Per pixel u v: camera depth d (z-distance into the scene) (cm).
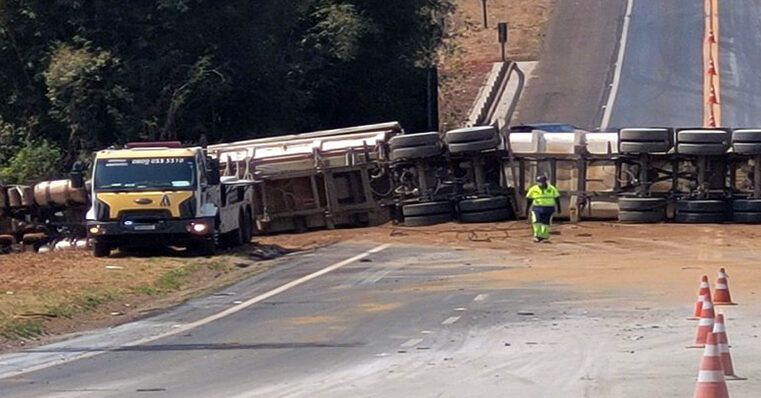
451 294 3809
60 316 3534
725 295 3391
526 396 2111
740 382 2205
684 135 6031
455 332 2991
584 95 11044
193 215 5209
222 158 6519
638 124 9962
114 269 4703
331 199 6488
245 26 8738
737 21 12850
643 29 12825
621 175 6203
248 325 3266
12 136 8788
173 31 8469
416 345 2798
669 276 4147
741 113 10094
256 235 6506
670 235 5691
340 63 9556
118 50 8350
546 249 5288
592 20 13425
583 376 2311
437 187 6384
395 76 10038
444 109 11244
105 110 8362
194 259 5109
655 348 2652
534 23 13650
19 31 8500
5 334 3145
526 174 6338
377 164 6456
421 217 6316
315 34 9188
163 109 8356
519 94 11325
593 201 6238
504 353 2636
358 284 4200
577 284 3988
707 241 5447
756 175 6009
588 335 2870
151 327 3303
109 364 2670
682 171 6162
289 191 6512
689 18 13038
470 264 4784
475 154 6331
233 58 8775
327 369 2495
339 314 3425
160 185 5219
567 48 12606
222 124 9050
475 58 12650
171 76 8381
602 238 5647
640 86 11075
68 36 8544
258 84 8956
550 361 2509
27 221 5856
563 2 14288
